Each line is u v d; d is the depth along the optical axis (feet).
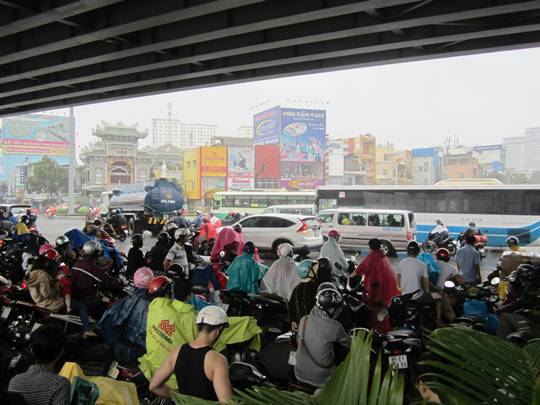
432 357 11.73
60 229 147.74
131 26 45.03
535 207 88.22
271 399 6.33
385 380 6.17
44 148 342.64
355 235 83.82
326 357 15.26
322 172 294.87
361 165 350.64
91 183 303.27
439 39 46.68
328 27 45.70
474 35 45.19
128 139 307.78
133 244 34.96
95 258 27.17
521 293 23.08
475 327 19.24
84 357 25.61
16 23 44.65
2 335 25.89
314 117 293.64
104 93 79.56
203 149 269.03
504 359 6.32
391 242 81.97
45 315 25.67
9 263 37.14
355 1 38.58
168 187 121.49
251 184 279.08
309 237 74.59
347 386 6.34
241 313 28.12
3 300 26.07
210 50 53.01
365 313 23.67
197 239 61.31
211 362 11.44
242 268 28.55
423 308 25.22
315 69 59.47
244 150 278.05
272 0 42.50
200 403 6.59
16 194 332.80
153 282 17.54
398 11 41.81
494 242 90.22
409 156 388.16
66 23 45.42
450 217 93.61
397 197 98.12
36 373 10.86
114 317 18.19
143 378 17.15
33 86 70.33
